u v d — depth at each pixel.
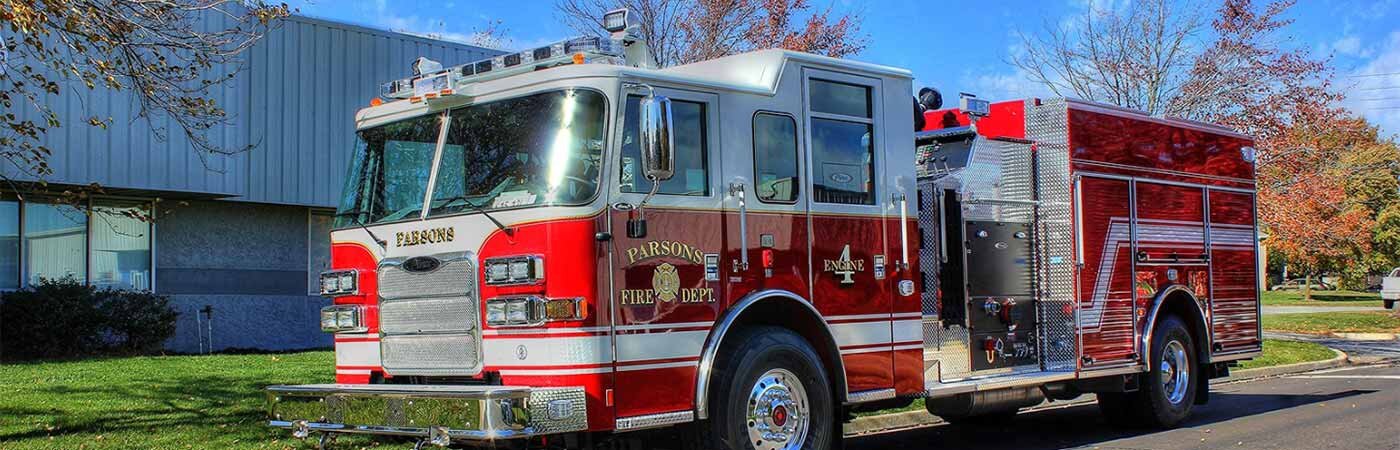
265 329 17.98
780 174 7.50
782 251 7.43
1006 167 9.58
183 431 8.98
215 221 17.45
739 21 16.66
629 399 6.59
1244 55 18.45
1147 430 10.68
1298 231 19.20
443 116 7.33
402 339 7.18
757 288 7.26
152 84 9.38
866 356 7.87
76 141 14.78
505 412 6.20
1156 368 10.48
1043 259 9.75
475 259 6.82
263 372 12.87
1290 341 21.78
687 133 7.04
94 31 9.06
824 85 7.86
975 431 10.91
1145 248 10.41
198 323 17.19
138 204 16.73
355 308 7.46
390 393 6.66
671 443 7.54
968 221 9.06
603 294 6.52
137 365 13.55
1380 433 10.06
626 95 6.76
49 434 8.79
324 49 17.61
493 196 6.88
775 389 7.32
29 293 14.91
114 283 16.53
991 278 9.23
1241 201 11.80
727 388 7.04
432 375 7.02
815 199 7.67
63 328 14.88
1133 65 19.17
